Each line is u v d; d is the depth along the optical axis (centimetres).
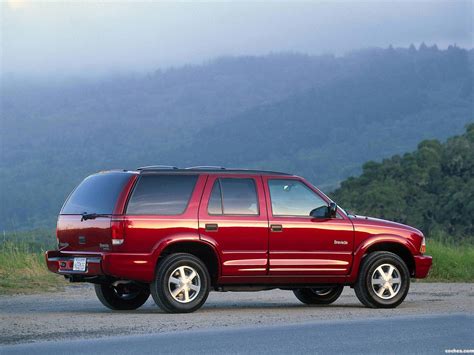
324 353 1149
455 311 1606
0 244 2492
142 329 1350
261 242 1627
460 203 15738
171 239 1567
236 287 1641
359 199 17525
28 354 1138
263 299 1900
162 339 1255
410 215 16738
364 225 1698
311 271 1656
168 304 1556
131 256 1547
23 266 2361
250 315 1531
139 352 1152
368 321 1448
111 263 1539
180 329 1350
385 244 1722
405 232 1728
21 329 1354
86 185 1639
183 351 1159
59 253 1639
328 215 1673
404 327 1378
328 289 1808
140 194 1570
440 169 17975
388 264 1691
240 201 1630
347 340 1250
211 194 1611
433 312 1589
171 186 1591
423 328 1367
